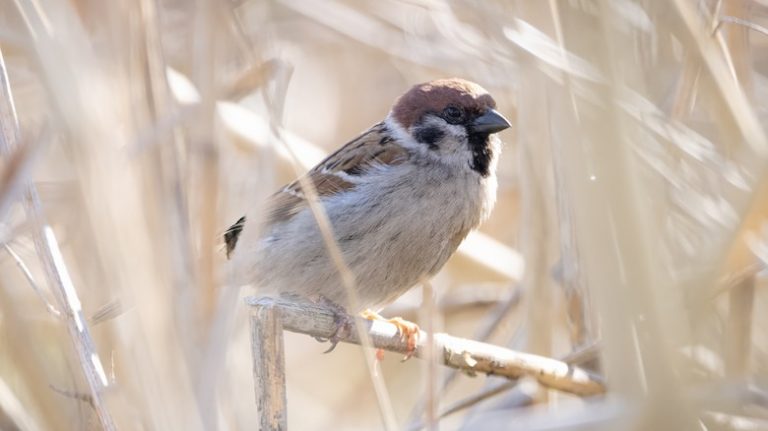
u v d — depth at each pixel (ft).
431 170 30.40
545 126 30.30
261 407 22.61
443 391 31.19
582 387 27.04
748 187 21.79
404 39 36.55
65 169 25.67
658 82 24.86
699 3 25.75
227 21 29.37
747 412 23.17
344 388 40.68
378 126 31.94
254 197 27.09
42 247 22.47
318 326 26.21
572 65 18.79
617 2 19.43
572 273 29.19
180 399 18.81
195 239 27.50
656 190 20.56
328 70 41.57
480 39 29.09
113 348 21.21
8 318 25.52
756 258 22.48
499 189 39.34
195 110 28.71
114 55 22.98
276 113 27.27
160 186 22.68
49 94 19.16
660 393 18.21
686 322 18.80
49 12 19.21
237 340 31.53
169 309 19.10
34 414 26.63
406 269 30.42
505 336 36.22
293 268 30.27
